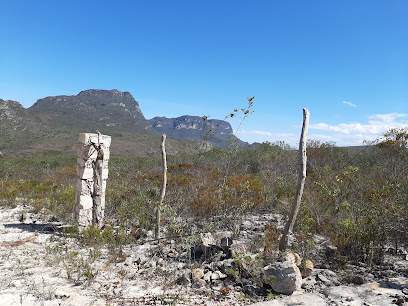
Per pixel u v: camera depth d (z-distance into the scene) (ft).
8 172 63.10
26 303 13.00
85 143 25.46
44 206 34.37
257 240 21.67
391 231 19.54
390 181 27.86
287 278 14.56
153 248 21.47
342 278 16.16
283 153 57.82
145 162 71.15
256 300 14.10
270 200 32.04
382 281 15.55
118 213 29.66
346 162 44.98
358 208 22.59
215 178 42.83
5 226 27.20
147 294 14.56
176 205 31.07
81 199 25.54
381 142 37.17
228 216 27.37
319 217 24.39
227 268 16.90
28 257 19.60
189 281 15.88
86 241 22.91
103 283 15.75
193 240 19.89
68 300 13.42
